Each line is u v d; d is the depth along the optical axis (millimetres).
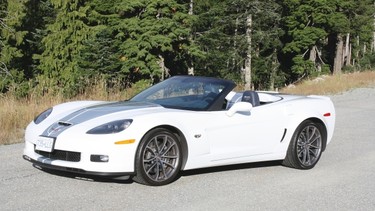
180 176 6609
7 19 34875
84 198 5523
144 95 7227
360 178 6832
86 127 5816
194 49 33469
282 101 7410
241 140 6762
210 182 6375
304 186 6344
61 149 5746
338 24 48750
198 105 6676
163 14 31484
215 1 44844
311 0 47906
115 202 5406
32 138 6145
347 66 61469
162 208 5258
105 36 29750
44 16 39500
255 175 6855
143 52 30125
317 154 7508
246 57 44531
